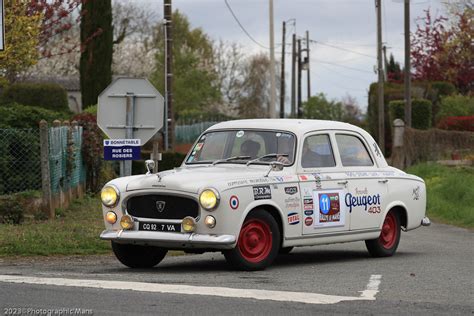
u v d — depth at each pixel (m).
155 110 19.80
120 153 19.66
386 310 10.84
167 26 46.16
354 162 16.86
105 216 14.91
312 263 16.20
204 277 13.63
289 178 15.26
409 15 54.12
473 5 74.81
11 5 31.45
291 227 15.20
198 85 104.69
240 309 10.70
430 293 12.28
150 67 93.19
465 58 71.19
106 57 50.41
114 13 106.88
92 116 30.00
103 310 10.54
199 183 14.21
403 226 17.98
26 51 32.16
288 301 11.23
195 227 14.12
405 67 54.31
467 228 25.27
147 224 14.48
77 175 28.00
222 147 16.08
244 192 14.38
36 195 24.47
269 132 15.93
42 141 22.62
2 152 25.55
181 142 77.81
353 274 14.30
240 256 14.41
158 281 12.93
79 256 17.06
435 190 33.25
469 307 11.18
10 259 16.47
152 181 14.48
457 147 44.91
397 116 57.44
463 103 60.84
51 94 48.09
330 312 10.64
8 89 48.16
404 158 45.41
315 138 16.14
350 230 16.42
